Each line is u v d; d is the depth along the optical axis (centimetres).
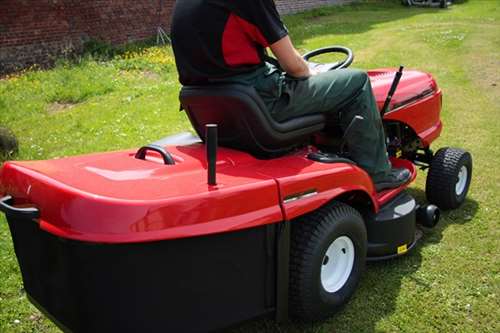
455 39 1269
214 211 206
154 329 208
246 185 218
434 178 392
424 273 321
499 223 385
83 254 195
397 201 332
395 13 2030
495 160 508
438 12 2011
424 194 440
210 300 217
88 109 770
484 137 578
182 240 202
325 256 263
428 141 402
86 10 1175
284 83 261
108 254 194
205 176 224
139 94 852
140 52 1192
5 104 794
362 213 311
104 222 188
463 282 311
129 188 204
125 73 1019
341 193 259
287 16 1916
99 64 1073
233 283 223
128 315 203
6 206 212
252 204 219
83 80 932
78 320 206
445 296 298
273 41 246
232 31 240
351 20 1822
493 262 332
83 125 689
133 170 229
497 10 1981
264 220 221
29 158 571
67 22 1139
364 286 308
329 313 269
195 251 207
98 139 627
